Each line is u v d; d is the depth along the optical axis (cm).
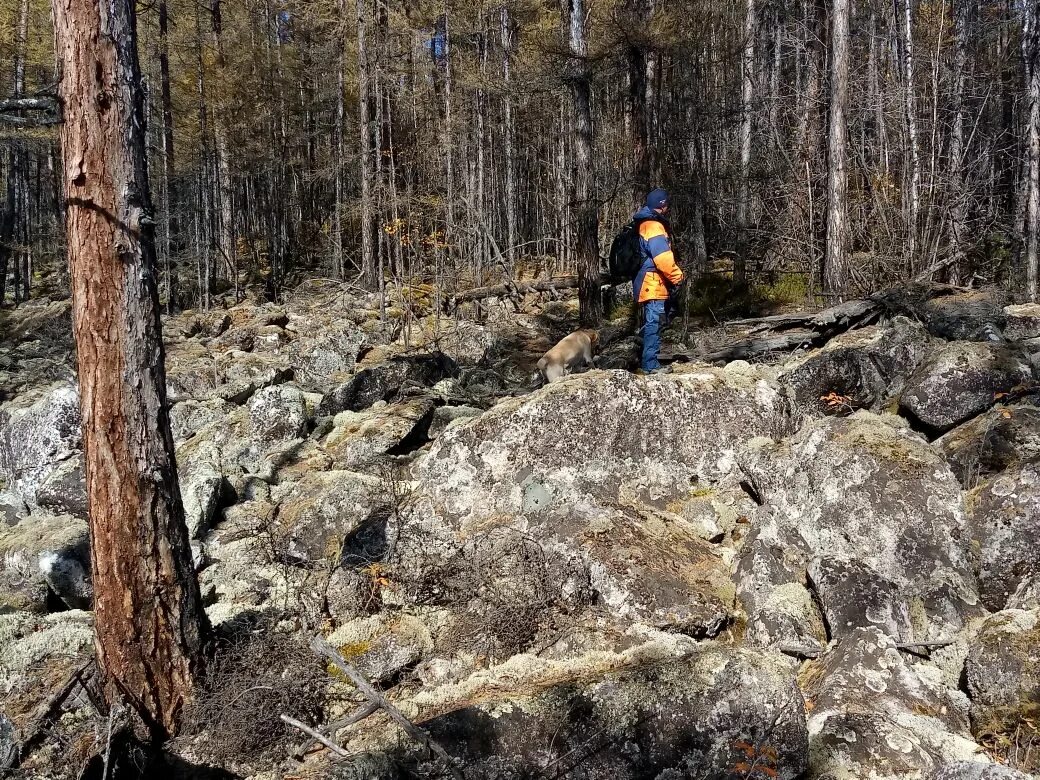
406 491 554
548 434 514
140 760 338
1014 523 383
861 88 1614
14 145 2383
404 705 338
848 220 1228
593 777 278
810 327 972
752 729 278
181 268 2453
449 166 1986
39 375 1312
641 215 680
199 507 582
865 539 412
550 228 2808
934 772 259
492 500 510
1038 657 294
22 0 2048
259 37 2645
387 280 1972
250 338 1512
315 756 332
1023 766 275
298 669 374
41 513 648
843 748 279
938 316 863
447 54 2044
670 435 524
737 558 434
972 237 1361
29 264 2759
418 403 805
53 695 347
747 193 1580
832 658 339
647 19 1280
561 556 420
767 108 1661
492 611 392
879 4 1773
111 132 334
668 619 377
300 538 518
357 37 2039
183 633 365
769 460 479
